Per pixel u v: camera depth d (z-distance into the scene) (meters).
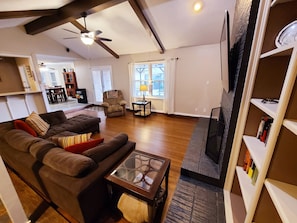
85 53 5.73
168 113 5.02
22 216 1.30
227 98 1.90
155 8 2.88
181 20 3.19
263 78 1.21
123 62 5.57
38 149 1.46
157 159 1.60
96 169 1.34
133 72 5.40
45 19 3.52
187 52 4.36
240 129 1.45
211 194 1.70
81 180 1.19
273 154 0.79
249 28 1.22
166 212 1.49
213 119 2.51
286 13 1.01
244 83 1.35
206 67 4.22
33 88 4.70
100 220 1.41
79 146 1.56
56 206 1.56
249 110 1.35
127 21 3.42
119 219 1.42
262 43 1.11
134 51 5.07
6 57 4.35
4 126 2.25
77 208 1.19
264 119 1.25
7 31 3.83
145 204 1.42
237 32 1.67
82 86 7.12
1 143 1.94
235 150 1.54
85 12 2.79
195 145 2.58
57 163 1.27
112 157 1.54
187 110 4.83
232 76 1.64
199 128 3.36
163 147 2.82
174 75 4.65
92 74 6.50
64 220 1.41
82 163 1.22
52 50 4.92
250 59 1.24
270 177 0.83
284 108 0.70
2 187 1.15
